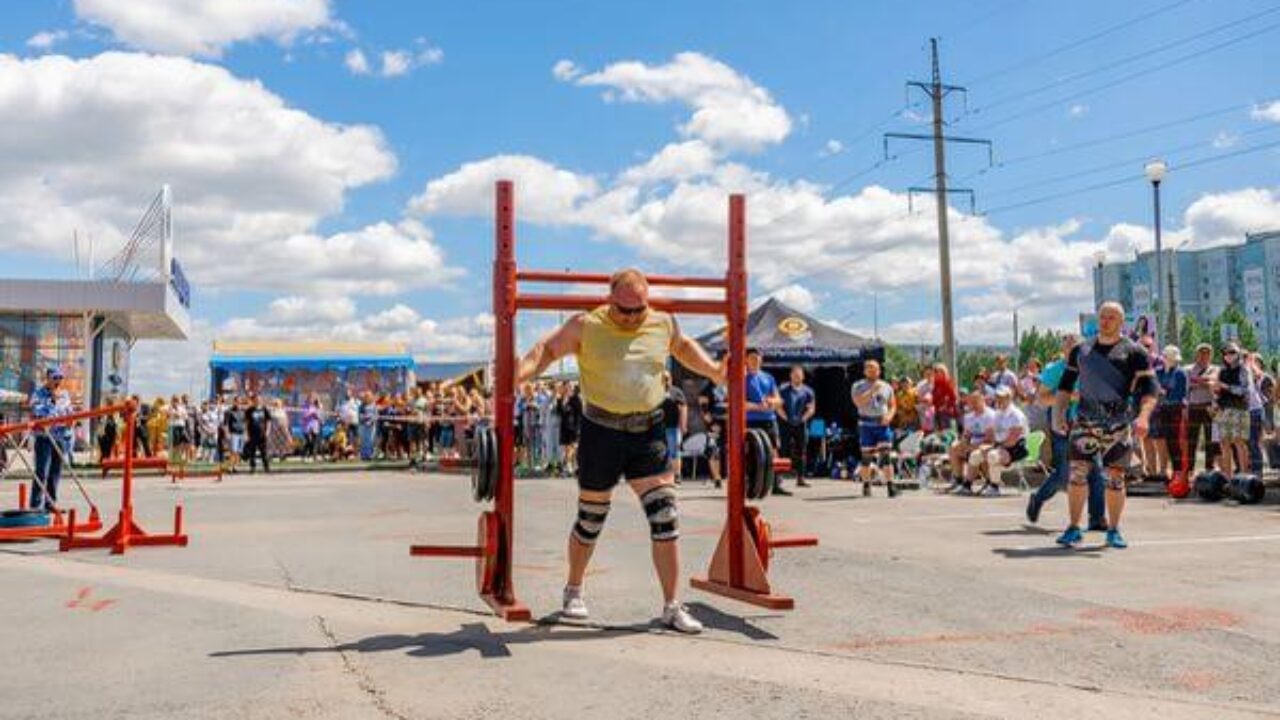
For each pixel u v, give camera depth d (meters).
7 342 28.59
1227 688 4.29
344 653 4.88
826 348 18.81
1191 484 13.59
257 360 31.67
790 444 16.17
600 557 8.14
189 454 27.77
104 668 4.64
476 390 27.11
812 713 3.93
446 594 6.47
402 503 14.09
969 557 8.01
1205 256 144.50
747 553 6.04
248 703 4.08
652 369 5.46
